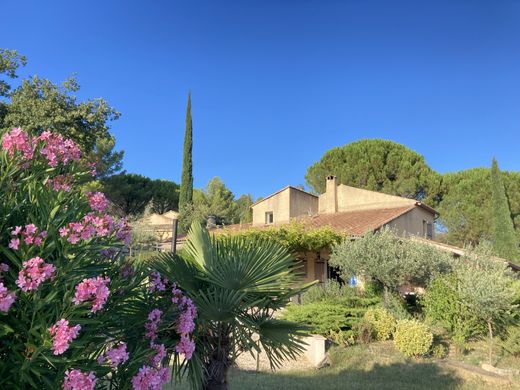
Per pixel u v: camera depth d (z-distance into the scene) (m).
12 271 2.58
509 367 10.04
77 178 3.61
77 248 2.81
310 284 5.14
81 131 22.02
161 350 3.29
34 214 2.88
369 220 24.14
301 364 10.20
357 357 10.50
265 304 4.83
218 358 4.71
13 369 2.44
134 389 2.95
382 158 38.31
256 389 7.89
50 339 2.42
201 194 46.09
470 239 33.34
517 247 31.00
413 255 13.70
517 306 11.02
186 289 4.48
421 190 38.16
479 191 34.94
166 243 19.98
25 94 21.14
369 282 15.12
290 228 19.12
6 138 3.14
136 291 3.44
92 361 2.82
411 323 11.13
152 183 47.44
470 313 11.11
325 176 40.44
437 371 9.40
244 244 5.00
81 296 2.59
